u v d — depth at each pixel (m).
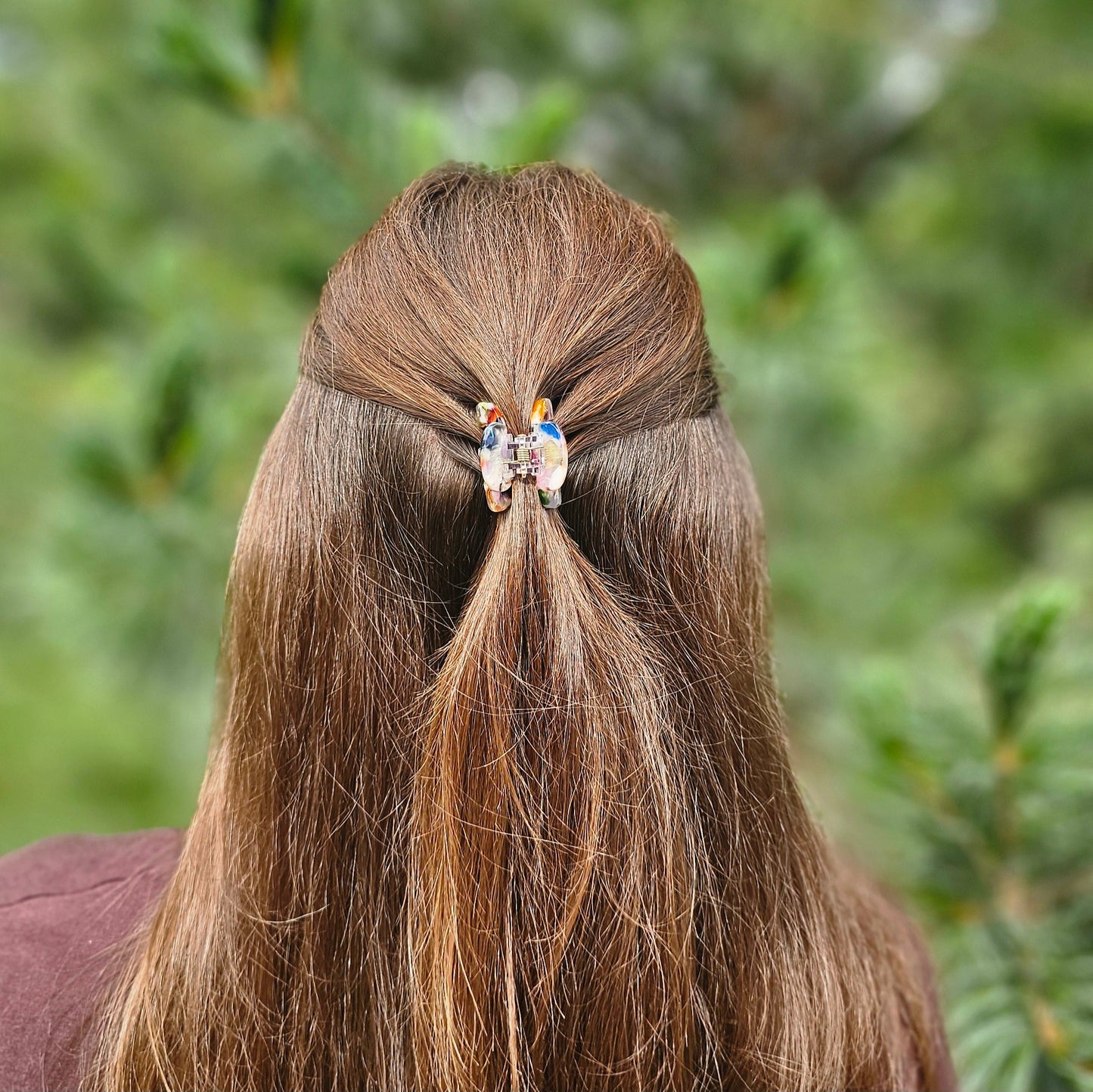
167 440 1.30
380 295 0.78
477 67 2.54
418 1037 0.78
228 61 1.19
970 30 2.08
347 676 0.79
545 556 0.76
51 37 2.90
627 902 0.77
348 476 0.78
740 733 0.82
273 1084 0.79
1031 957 0.96
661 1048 0.78
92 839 0.88
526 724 0.76
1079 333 2.77
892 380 2.21
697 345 0.80
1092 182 2.37
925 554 2.36
